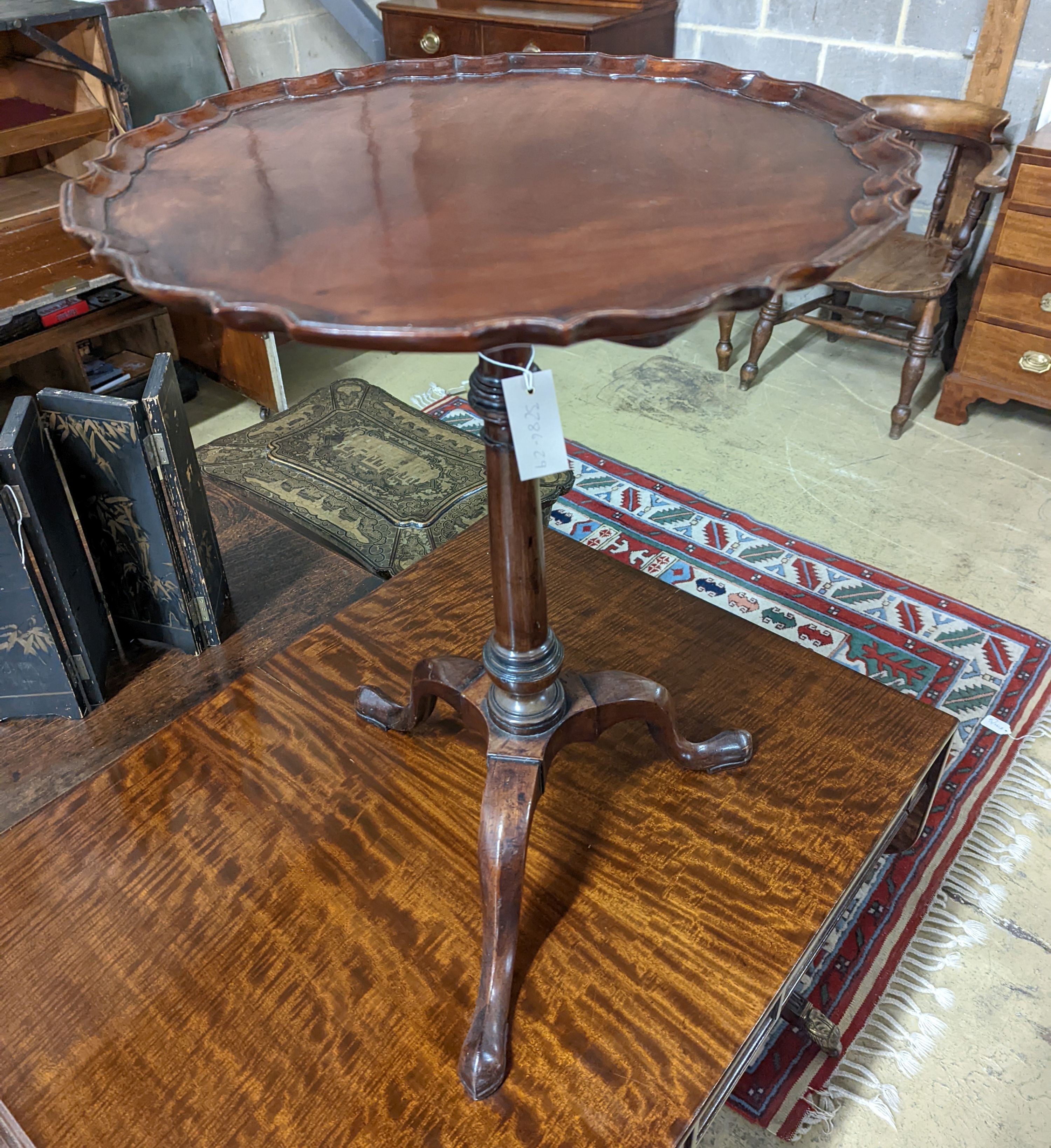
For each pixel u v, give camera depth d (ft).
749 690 3.79
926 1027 3.71
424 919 3.01
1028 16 7.06
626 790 3.40
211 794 3.40
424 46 8.65
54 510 3.46
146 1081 2.61
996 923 4.09
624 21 7.91
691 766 3.45
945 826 4.50
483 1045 2.59
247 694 3.79
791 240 2.07
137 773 3.47
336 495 5.35
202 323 7.85
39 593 3.36
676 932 2.95
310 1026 2.73
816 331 9.21
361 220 2.29
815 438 7.55
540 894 3.06
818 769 3.46
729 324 8.21
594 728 3.18
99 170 2.61
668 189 2.44
